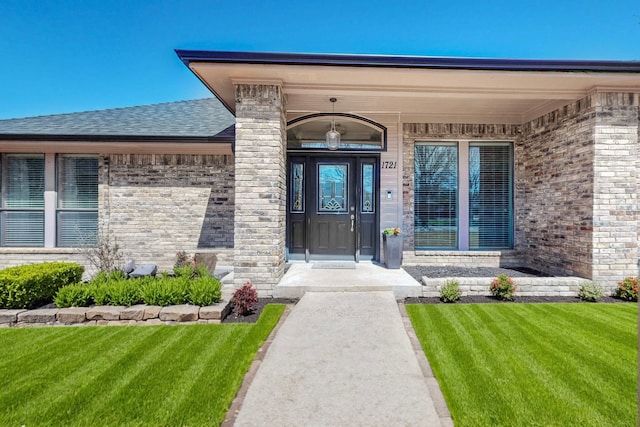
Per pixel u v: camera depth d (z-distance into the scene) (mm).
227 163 7633
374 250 7531
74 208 7598
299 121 7273
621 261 5516
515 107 6801
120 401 2547
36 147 7270
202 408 2465
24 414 2396
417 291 5328
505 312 4664
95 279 5250
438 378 2896
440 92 5660
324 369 2959
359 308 4496
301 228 7590
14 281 4441
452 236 7730
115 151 7492
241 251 5426
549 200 6617
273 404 2467
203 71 5074
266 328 4055
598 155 5492
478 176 7738
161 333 3904
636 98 5500
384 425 2240
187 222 7621
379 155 7477
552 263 6520
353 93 5668
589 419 2344
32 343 3623
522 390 2707
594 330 3986
